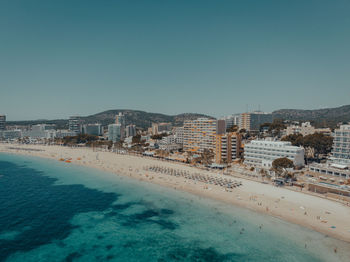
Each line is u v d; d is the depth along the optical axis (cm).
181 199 10231
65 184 13262
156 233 7369
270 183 11756
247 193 10388
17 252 6388
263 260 5891
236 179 12600
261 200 9525
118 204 9906
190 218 8325
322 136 17562
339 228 7150
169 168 16512
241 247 6469
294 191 10444
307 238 6750
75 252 6419
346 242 6475
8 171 17088
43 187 12675
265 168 14025
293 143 18212
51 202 10262
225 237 7012
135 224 8000
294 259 5862
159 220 8269
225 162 16050
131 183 13212
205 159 15825
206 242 6806
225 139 17150
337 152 14688
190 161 17900
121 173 15800
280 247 6388
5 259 6062
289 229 7269
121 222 8175
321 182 11094
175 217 8456
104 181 13838
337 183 10981
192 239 6981
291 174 12106
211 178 12875
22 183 13588
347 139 14188
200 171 14988
